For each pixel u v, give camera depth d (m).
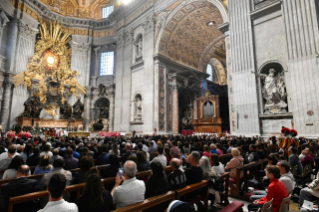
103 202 2.28
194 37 20.34
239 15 11.46
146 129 17.73
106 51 24.95
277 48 10.01
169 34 18.41
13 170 3.51
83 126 21.92
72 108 22.14
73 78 22.94
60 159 3.46
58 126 19.80
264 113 10.05
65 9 24.45
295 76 9.04
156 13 18.67
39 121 18.61
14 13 18.17
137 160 4.48
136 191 2.62
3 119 16.48
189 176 3.47
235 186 4.78
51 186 2.00
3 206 2.86
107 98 23.56
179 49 20.38
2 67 17.02
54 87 21.34
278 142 7.69
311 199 3.63
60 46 22.69
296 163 4.93
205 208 3.52
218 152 6.38
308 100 8.57
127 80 20.86
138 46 20.56
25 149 5.27
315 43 8.64
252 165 5.14
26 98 18.70
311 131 8.35
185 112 23.17
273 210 2.86
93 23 24.81
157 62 17.86
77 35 24.17
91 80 24.52
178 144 7.70
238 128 10.80
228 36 12.03
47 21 22.27
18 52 18.06
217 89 26.94
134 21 21.00
